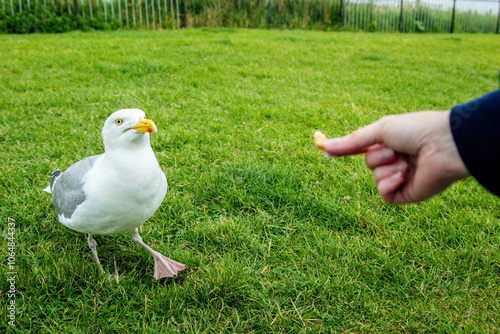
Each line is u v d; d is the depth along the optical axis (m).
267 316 0.92
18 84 2.28
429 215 1.26
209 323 0.89
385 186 0.50
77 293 0.98
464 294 0.99
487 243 1.13
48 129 1.75
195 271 1.06
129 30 4.97
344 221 1.23
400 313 0.93
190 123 1.86
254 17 5.99
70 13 4.79
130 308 0.94
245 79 2.65
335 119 1.99
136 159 0.88
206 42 3.86
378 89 2.63
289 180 1.42
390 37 5.45
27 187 1.34
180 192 1.35
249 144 1.67
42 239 1.12
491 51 4.66
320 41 4.51
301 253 1.12
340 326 0.91
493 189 0.38
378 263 1.07
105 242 1.16
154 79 2.52
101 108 1.98
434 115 0.43
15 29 4.50
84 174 0.94
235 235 1.15
